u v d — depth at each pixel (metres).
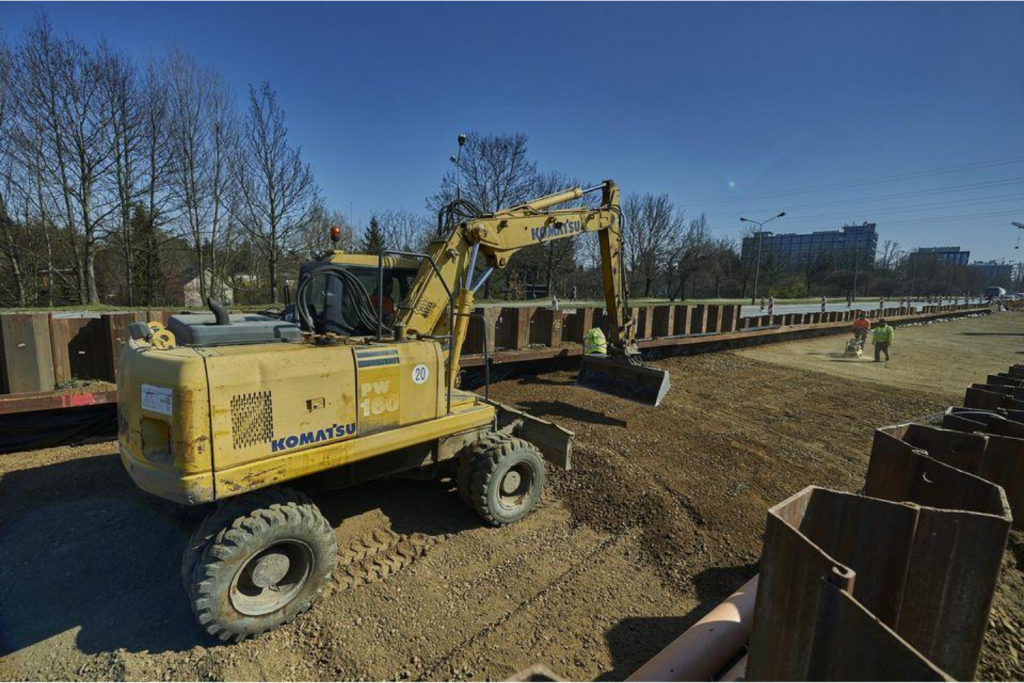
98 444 6.52
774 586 2.37
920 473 3.91
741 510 5.20
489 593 3.93
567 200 7.66
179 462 3.02
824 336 20.38
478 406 4.98
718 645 2.87
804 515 2.80
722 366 13.02
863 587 2.71
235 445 3.19
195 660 3.19
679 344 13.71
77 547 4.28
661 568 4.29
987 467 4.80
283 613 3.46
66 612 3.58
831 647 2.04
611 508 5.21
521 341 10.85
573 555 4.46
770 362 13.91
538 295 44.09
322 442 3.62
